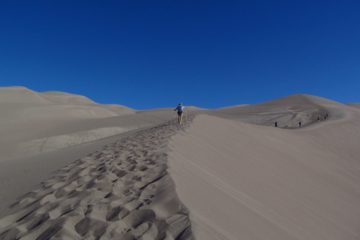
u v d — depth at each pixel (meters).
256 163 12.52
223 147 12.99
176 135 11.52
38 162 10.44
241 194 7.28
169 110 69.00
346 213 10.98
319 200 11.21
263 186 9.51
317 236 7.17
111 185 5.74
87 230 4.17
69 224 4.29
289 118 52.59
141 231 4.02
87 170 7.17
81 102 100.88
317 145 27.14
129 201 4.96
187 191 5.34
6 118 45.44
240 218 5.24
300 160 18.09
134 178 6.11
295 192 10.77
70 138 35.38
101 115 63.56
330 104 62.12
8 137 34.72
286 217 7.36
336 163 22.31
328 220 9.12
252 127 23.45
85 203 4.97
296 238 5.82
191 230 3.87
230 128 19.30
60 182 6.52
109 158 8.18
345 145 30.62
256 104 72.56
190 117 20.53
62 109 57.12
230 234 4.29
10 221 4.91
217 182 7.27
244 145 15.48
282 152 18.23
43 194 5.92
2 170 9.65
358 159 27.28
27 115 48.88
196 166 8.02
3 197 6.41
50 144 32.88
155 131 14.02
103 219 4.42
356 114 50.91
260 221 5.60
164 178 5.77
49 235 4.12
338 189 14.59
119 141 12.45
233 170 9.79
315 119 50.09
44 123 43.53
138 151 8.65
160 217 4.25
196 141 11.88
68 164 8.63
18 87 72.62
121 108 89.44
